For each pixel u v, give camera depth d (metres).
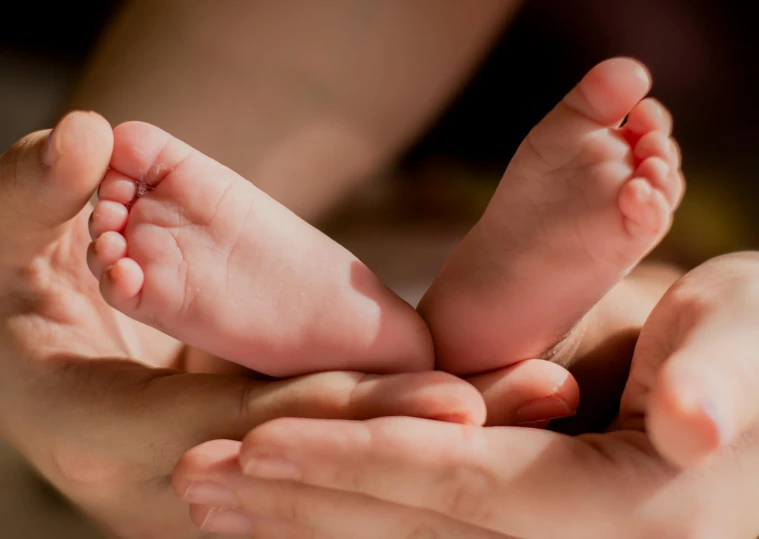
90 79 0.51
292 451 0.35
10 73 0.55
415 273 0.49
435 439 0.35
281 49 0.49
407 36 0.50
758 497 0.35
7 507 0.42
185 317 0.37
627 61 0.36
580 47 0.54
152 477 0.38
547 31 0.54
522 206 0.37
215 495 0.36
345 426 0.35
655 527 0.35
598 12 0.53
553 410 0.38
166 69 0.50
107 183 0.37
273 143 0.50
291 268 0.37
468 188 0.56
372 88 0.51
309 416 0.37
